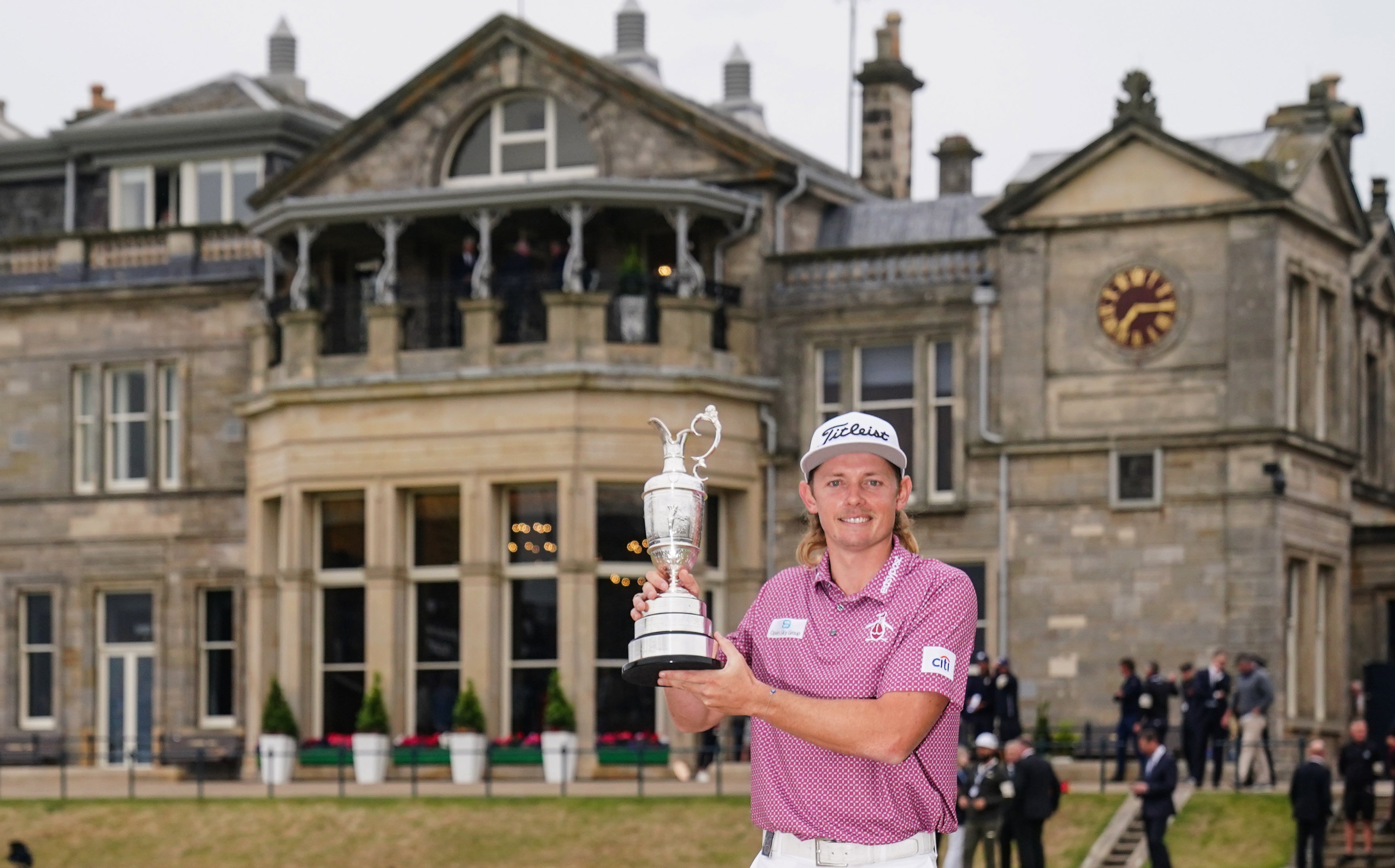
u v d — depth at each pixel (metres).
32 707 43.53
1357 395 40.88
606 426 36.84
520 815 31.20
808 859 6.47
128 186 44.94
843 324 38.53
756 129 48.22
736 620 38.28
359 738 36.59
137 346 42.72
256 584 39.88
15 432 43.56
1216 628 35.66
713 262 39.28
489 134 40.34
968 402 37.69
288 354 38.84
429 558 38.12
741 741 37.28
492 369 37.12
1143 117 36.44
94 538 42.81
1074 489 36.78
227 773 40.72
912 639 6.37
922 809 6.45
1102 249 36.94
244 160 44.06
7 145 45.25
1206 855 28.02
